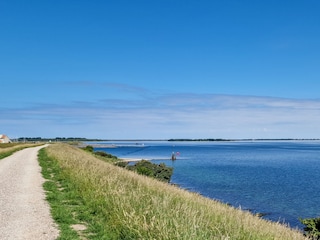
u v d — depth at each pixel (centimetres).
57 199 1301
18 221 974
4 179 1858
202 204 1380
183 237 754
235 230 915
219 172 5934
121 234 854
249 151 17200
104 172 1867
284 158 10919
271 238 997
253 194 3594
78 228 921
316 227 1533
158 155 11731
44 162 2986
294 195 3575
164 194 1291
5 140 13250
